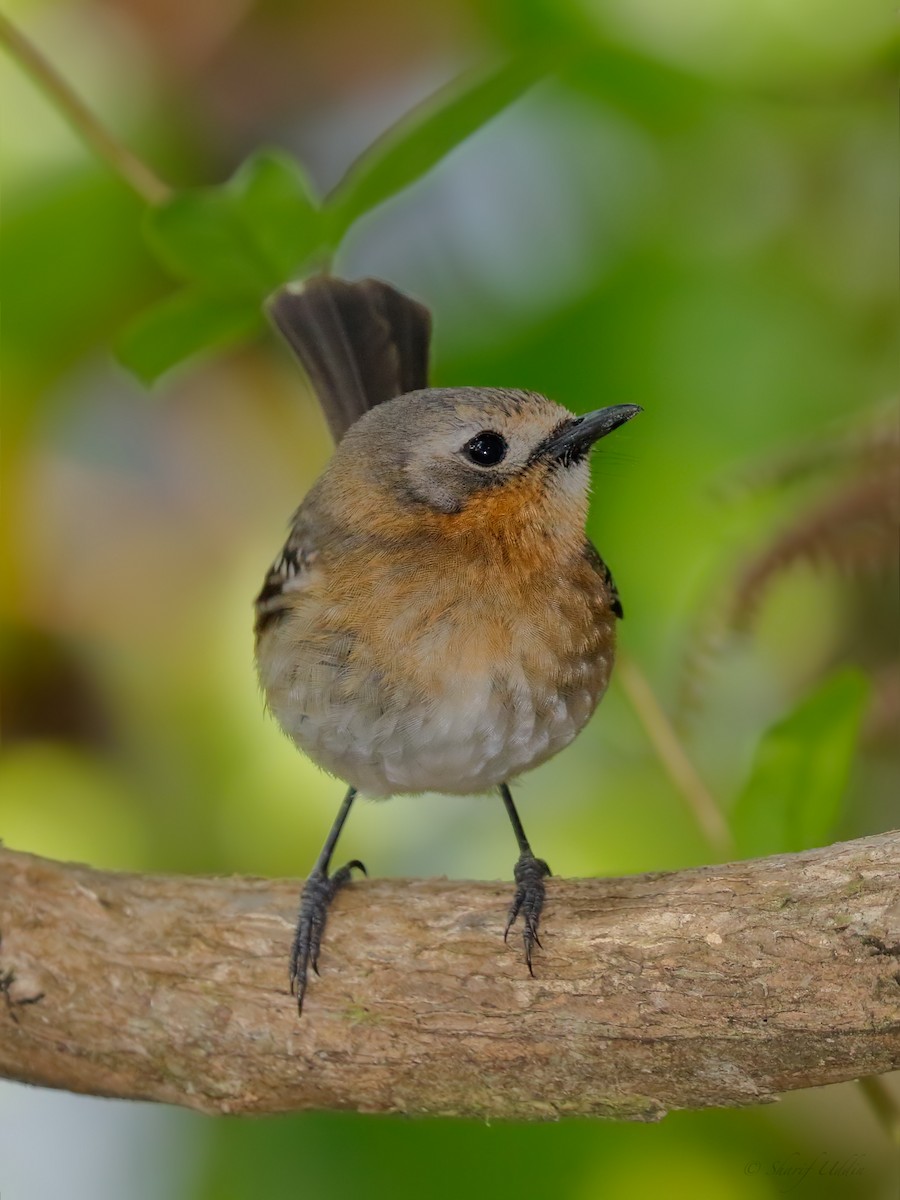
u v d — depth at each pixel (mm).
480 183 12055
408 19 12734
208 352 11203
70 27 12281
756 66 10336
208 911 7996
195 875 8219
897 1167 10750
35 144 11820
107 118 12195
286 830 11672
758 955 7230
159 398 13031
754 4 10102
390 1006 7695
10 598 12539
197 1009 7754
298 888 8133
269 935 7938
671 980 7355
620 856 11367
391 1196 10438
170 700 12320
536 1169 10477
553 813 11609
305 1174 10531
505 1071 7602
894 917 7062
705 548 11094
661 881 7621
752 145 11289
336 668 8539
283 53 12719
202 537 12867
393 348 10594
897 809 11016
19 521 12672
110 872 8133
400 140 8922
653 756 11555
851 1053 7180
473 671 8469
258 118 12875
